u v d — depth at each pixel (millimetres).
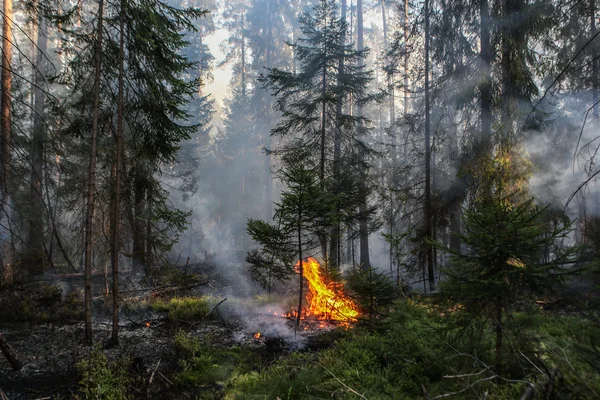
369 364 5652
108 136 11938
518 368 4129
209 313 9883
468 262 4340
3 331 8570
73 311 10211
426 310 6941
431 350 5082
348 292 9016
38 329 8805
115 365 6328
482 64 11859
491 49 11703
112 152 10781
